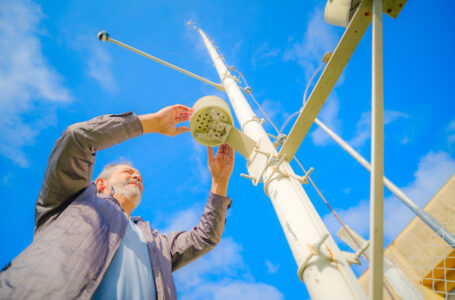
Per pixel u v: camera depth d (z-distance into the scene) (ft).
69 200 5.05
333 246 4.42
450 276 6.75
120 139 5.41
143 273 5.26
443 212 7.53
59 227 4.35
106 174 8.11
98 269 4.12
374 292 3.16
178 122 6.97
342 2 6.05
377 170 3.60
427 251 7.41
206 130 7.11
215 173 8.11
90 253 4.18
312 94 5.67
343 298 3.63
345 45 5.16
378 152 3.69
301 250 4.52
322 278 3.96
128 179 7.80
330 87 5.61
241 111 10.38
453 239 4.78
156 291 5.32
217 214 7.64
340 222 5.74
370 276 3.26
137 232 6.38
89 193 5.36
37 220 5.03
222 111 6.77
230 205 8.03
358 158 6.56
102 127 5.09
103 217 5.12
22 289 3.30
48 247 3.95
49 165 4.84
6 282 3.34
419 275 7.38
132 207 7.53
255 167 6.95
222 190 7.97
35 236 4.93
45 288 3.41
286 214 5.23
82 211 4.82
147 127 5.91
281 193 5.65
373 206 3.48
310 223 4.83
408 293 5.80
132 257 5.26
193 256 7.39
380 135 3.74
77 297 3.56
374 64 4.06
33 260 3.72
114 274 4.62
